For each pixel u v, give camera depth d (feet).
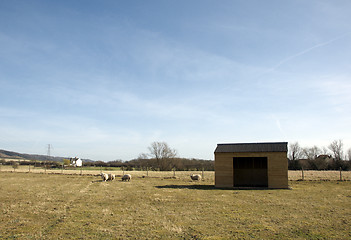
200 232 31.50
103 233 31.09
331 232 31.35
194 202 52.42
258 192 68.03
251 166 99.50
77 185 86.22
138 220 37.42
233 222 36.24
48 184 89.20
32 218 38.65
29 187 79.36
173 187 80.48
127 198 57.67
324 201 53.11
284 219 37.81
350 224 34.96
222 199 56.13
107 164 287.48
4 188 76.33
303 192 67.51
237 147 84.84
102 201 53.67
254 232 31.48
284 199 55.98
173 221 36.88
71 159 316.81
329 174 133.59
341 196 59.98
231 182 80.64
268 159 78.64
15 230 32.35
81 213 42.09
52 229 32.83
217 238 29.27
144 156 280.51
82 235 30.27
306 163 225.56
